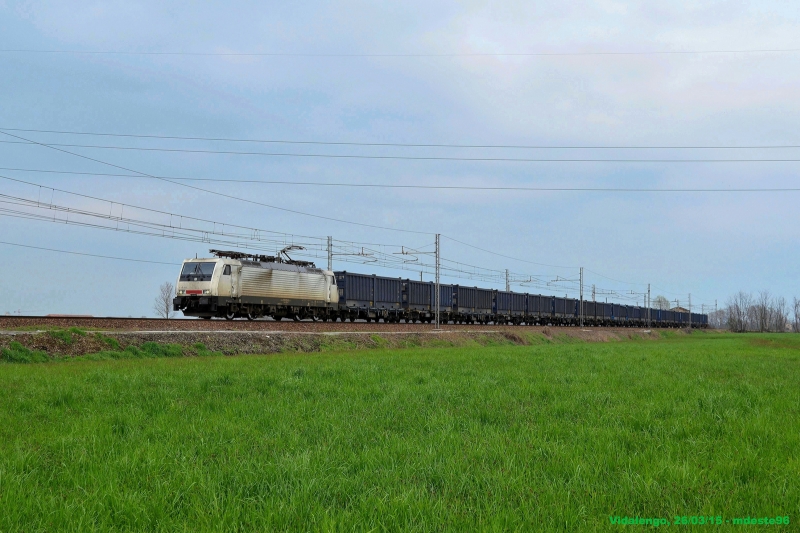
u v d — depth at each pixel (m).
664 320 113.69
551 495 5.69
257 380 14.25
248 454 7.21
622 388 13.85
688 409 10.73
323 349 32.06
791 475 6.32
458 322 66.50
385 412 10.20
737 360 25.02
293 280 42.41
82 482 6.14
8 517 5.05
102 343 24.31
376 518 5.10
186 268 37.50
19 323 25.89
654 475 6.31
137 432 8.46
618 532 4.83
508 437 8.24
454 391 12.62
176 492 5.75
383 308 53.91
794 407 11.13
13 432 8.54
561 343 57.47
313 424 9.05
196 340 27.44
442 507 5.32
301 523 5.00
